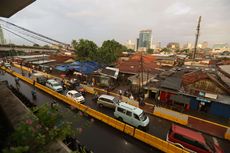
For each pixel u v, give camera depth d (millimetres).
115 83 28781
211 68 38500
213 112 17938
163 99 20844
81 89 22672
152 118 15867
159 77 26906
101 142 10867
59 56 46750
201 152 9195
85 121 13672
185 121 14711
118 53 47812
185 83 21203
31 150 3225
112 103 16984
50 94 21641
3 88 8891
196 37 50750
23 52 62250
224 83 20797
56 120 4285
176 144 9977
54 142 3881
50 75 33531
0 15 7668
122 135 11883
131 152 10000
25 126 3402
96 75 29062
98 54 37562
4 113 5629
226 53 106625
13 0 5758
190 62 53469
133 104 19234
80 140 10945
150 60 41875
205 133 13414
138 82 24031
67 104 17906
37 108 4926
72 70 34094
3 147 3648
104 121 13703
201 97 18469
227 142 12242
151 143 10695
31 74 34250
